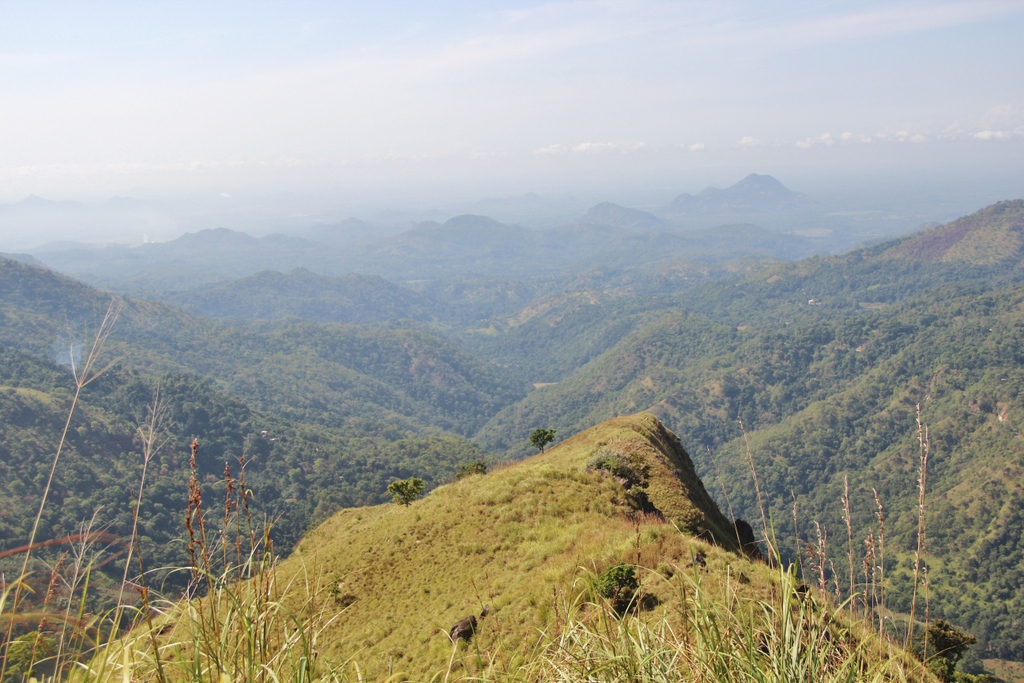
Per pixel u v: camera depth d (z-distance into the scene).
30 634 2.63
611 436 35.28
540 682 3.94
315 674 3.25
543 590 12.89
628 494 24.77
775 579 3.76
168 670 2.91
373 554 23.59
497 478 28.59
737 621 3.78
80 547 2.82
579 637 4.02
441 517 24.91
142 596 2.82
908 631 3.36
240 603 3.00
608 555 13.26
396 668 13.18
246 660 3.01
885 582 3.45
